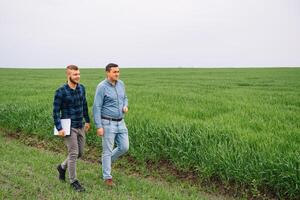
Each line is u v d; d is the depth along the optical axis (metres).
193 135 8.51
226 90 21.77
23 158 8.81
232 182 7.19
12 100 16.34
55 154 9.60
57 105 6.69
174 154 8.20
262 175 6.70
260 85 26.28
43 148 10.45
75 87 6.86
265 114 11.59
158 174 7.99
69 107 6.79
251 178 6.78
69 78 6.78
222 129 8.88
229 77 37.72
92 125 10.28
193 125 9.33
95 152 9.59
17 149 9.80
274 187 6.62
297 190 6.34
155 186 7.13
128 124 9.84
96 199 6.27
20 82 30.97
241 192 6.92
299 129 9.17
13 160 8.60
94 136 9.94
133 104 14.09
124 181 7.39
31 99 16.06
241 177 6.91
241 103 14.62
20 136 11.68
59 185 6.94
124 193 6.67
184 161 7.92
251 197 6.77
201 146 7.95
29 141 11.06
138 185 7.10
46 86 26.02
